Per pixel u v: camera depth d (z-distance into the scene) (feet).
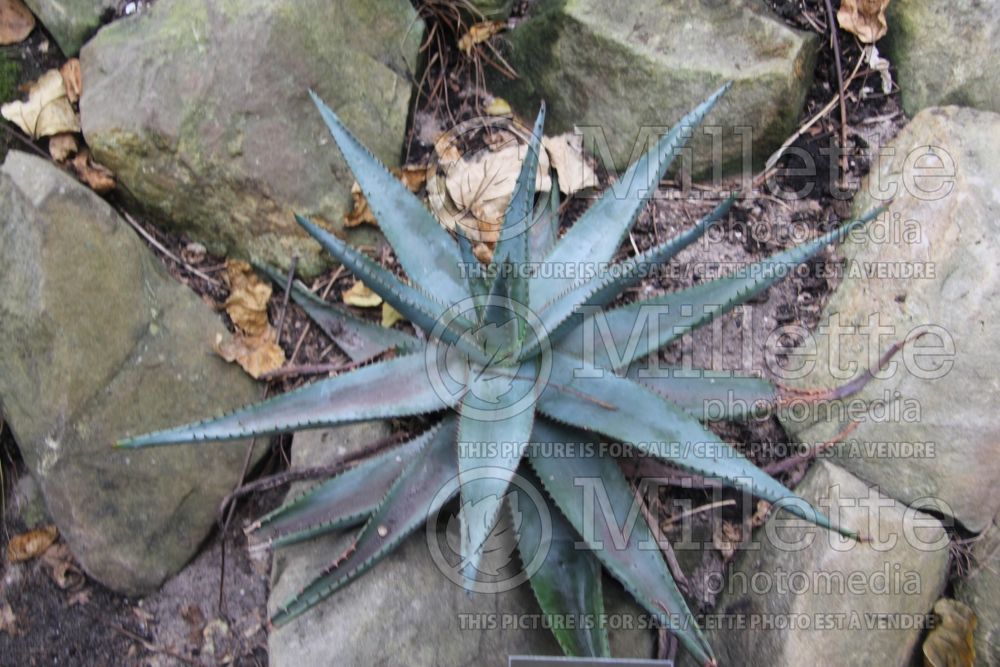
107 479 3.51
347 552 3.06
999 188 3.59
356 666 3.21
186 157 3.69
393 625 3.26
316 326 3.78
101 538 3.50
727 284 3.27
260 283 3.81
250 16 3.70
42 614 3.58
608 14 3.88
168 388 3.60
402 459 3.34
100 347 3.52
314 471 3.52
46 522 3.66
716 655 3.43
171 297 3.70
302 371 3.65
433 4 4.07
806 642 3.29
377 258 3.82
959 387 3.46
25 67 3.94
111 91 3.76
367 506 3.28
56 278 3.50
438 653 3.24
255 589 3.59
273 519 3.32
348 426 3.61
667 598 3.07
